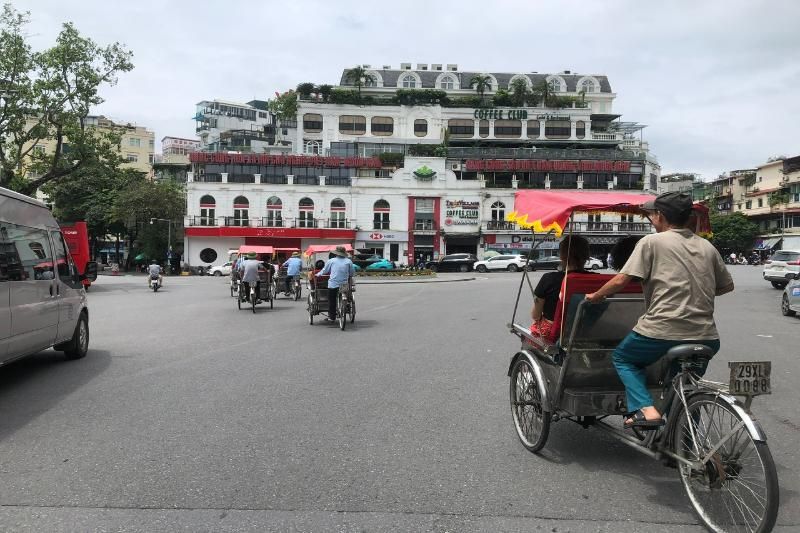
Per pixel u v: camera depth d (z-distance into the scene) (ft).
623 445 15.87
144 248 188.03
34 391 21.86
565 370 14.03
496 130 229.86
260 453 14.97
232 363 27.45
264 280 55.57
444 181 191.01
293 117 231.91
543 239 17.04
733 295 69.05
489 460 14.62
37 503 11.93
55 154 95.50
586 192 16.17
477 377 24.30
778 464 14.21
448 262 159.43
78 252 83.15
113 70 95.25
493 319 45.83
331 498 12.25
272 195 187.52
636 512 11.70
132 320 46.70
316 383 23.13
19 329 22.06
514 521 11.27
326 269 42.01
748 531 10.34
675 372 12.30
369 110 224.53
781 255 78.23
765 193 216.95
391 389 22.13
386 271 113.09
